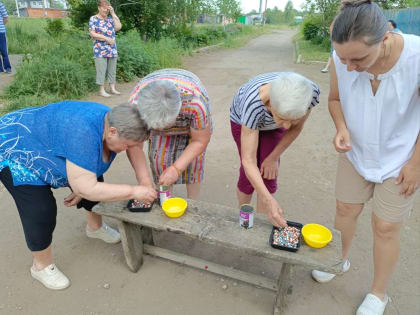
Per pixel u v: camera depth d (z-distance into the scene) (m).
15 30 13.64
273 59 13.21
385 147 1.86
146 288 2.45
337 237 2.03
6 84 6.98
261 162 2.62
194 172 2.78
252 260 2.72
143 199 2.12
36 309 2.27
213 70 10.52
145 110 1.72
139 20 14.05
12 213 3.24
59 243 2.88
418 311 2.26
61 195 3.57
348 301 2.34
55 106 1.98
